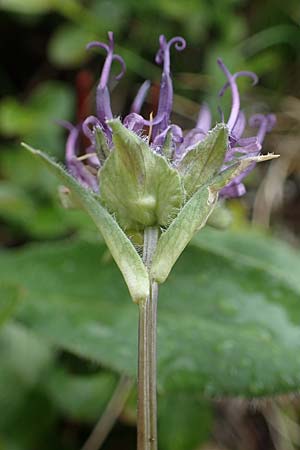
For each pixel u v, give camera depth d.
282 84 0.30
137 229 0.12
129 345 0.17
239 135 0.13
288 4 0.30
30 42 0.30
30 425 0.18
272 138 0.29
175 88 0.28
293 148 0.29
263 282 0.17
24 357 0.19
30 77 0.30
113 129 0.12
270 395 0.15
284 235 0.27
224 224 0.13
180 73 0.29
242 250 0.20
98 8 0.28
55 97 0.26
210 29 0.29
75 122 0.26
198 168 0.12
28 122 0.25
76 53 0.27
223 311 0.17
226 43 0.29
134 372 0.16
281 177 0.28
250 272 0.17
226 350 0.16
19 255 0.18
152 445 0.11
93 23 0.28
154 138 0.13
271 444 0.22
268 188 0.27
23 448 0.18
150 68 0.28
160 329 0.16
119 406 0.19
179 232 0.11
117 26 0.28
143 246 0.12
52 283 0.18
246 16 0.31
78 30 0.28
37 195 0.23
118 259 0.11
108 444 0.19
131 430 0.19
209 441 0.21
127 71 0.28
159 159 0.12
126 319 0.17
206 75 0.28
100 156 0.12
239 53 0.29
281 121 0.29
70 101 0.26
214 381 0.16
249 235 0.21
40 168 0.24
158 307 0.17
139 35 0.28
